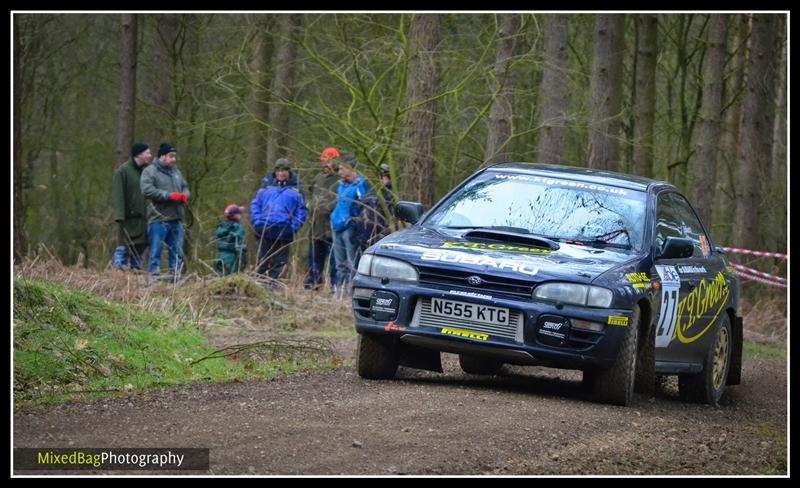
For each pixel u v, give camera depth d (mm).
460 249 25484
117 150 73688
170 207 46344
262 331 37969
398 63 46062
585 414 23406
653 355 26156
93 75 86688
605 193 28016
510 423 21578
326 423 20641
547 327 24156
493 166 29688
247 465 17438
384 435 19859
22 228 70188
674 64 80875
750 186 64188
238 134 76000
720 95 58906
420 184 49500
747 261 64062
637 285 25000
